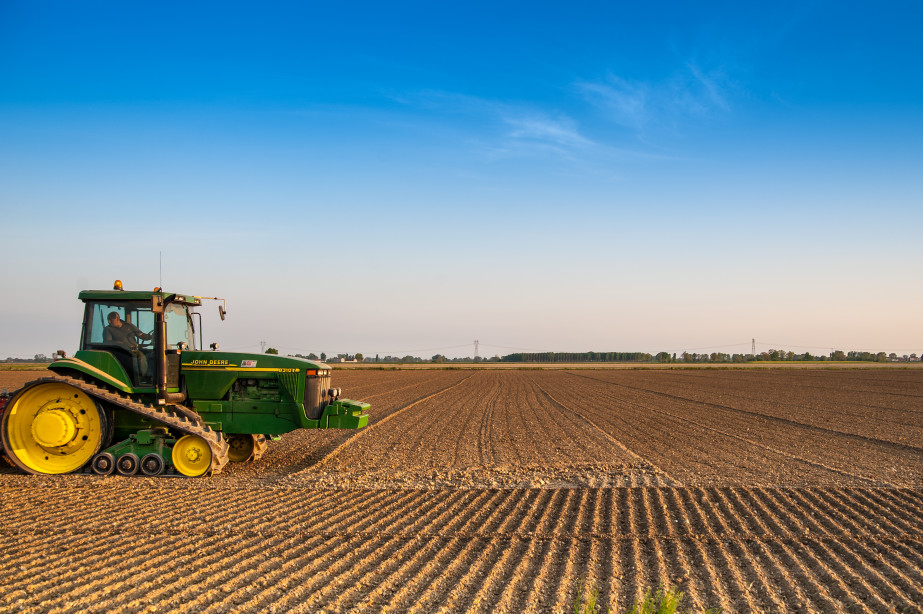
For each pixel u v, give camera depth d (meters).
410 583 5.04
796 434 15.02
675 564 5.65
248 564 5.45
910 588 5.07
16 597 4.66
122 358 9.62
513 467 10.38
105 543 6.02
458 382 43.22
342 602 4.64
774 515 7.39
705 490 8.76
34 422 9.16
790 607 4.72
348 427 10.20
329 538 6.29
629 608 4.66
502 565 5.54
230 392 10.29
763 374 59.03
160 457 9.26
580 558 5.79
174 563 5.43
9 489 8.30
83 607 4.50
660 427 16.39
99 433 9.32
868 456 11.80
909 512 7.57
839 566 5.63
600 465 10.56
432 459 11.27
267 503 7.73
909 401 25.38
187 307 10.51
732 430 15.77
